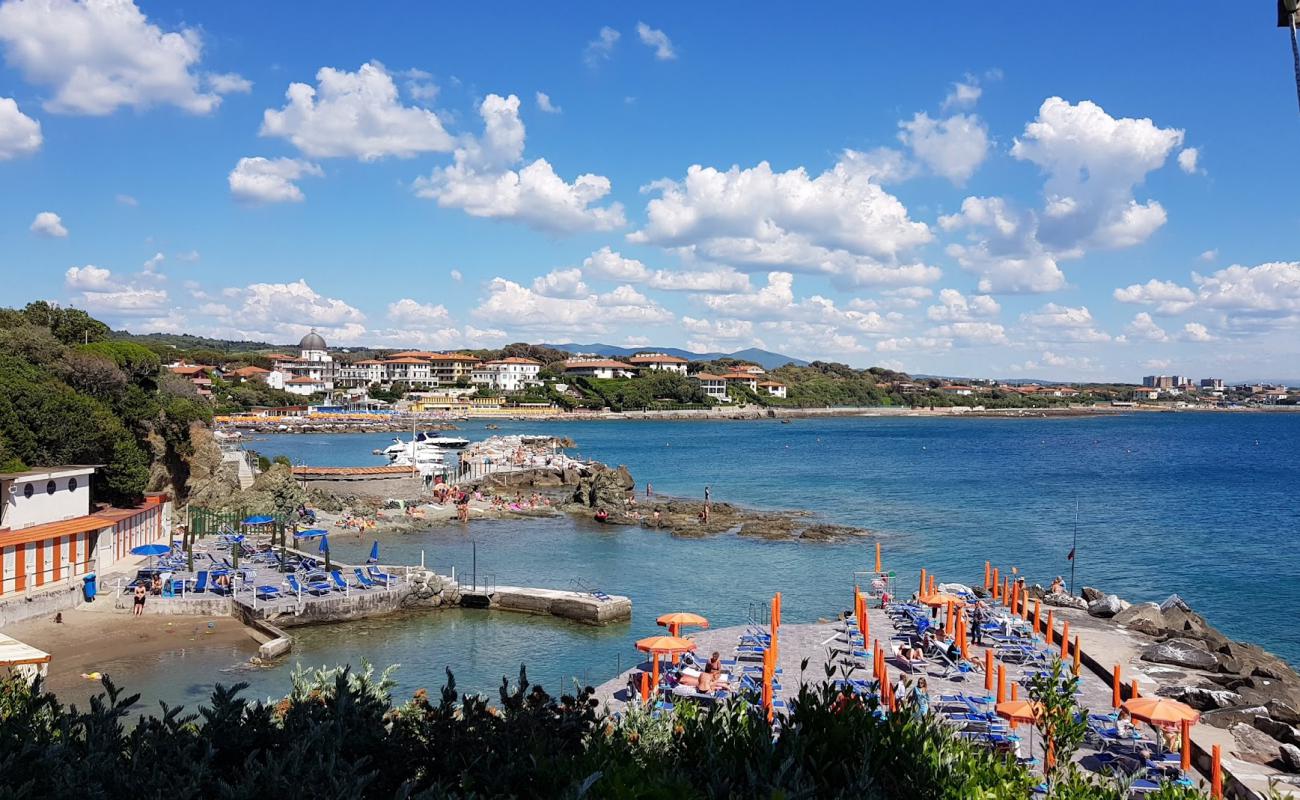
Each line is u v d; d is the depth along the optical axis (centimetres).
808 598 5612
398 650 4216
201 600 4516
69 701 3244
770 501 10662
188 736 870
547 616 4888
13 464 4941
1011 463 15900
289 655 4019
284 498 7950
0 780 755
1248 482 12812
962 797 945
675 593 5712
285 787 746
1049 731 1454
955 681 3500
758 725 956
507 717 974
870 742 927
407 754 927
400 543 7531
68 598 4484
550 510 9462
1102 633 4322
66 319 9912
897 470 14488
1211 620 5422
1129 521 9112
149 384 8744
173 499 7600
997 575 5294
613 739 998
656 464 15500
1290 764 2677
